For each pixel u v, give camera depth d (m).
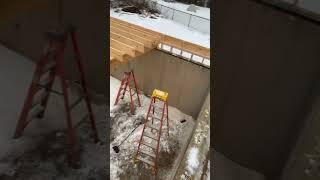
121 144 9.05
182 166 6.32
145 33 9.62
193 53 9.78
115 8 13.55
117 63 8.02
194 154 6.70
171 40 9.93
